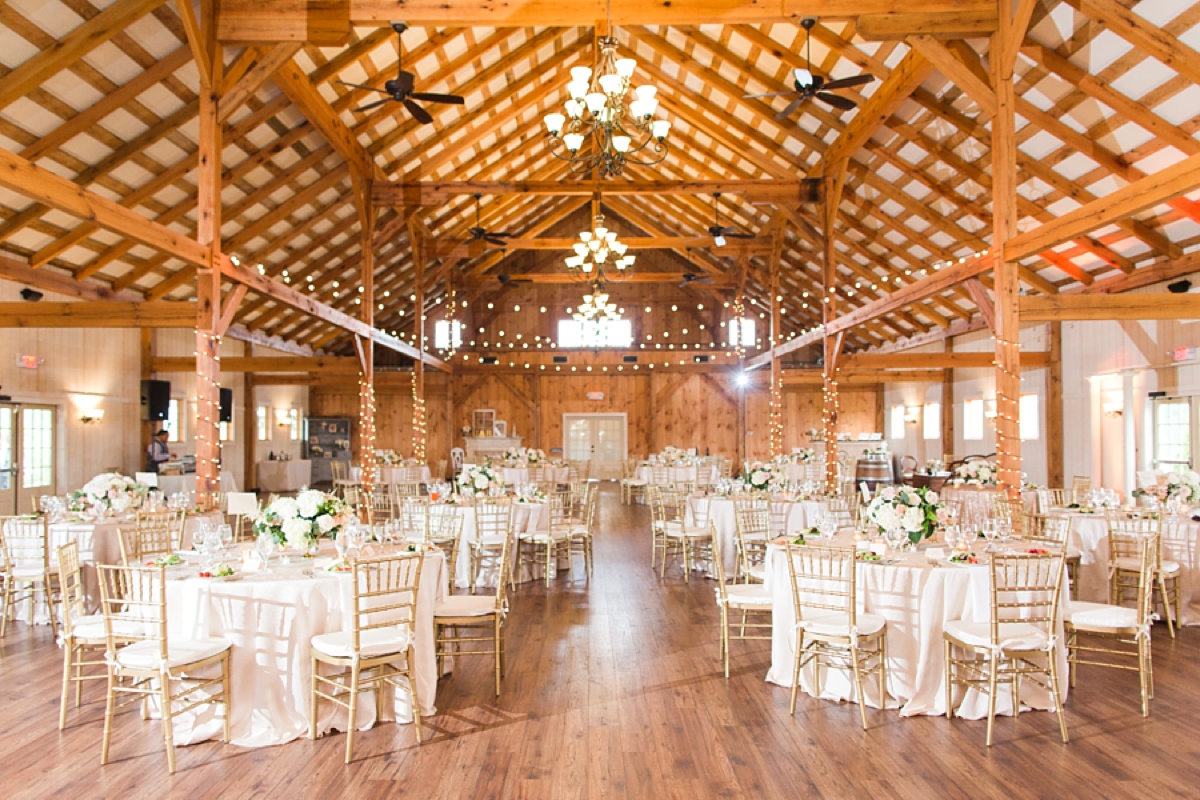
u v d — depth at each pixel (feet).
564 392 62.80
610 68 17.74
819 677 13.55
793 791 10.14
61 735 12.03
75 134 22.61
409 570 12.35
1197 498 21.29
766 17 21.09
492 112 36.45
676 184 35.19
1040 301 22.27
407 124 33.17
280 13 20.94
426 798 10.02
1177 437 29.60
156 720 12.64
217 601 12.00
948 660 12.60
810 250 44.73
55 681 14.51
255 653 12.00
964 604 12.93
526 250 62.90
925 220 33.88
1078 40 20.72
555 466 45.68
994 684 11.62
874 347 59.11
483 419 62.44
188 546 20.16
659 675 14.76
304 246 38.19
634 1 20.90
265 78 21.26
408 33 26.32
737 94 31.78
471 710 13.06
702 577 23.97
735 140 36.83
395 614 12.67
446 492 26.89
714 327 62.80
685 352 62.18
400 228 37.86
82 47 19.75
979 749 11.37
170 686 11.67
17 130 21.71
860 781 10.39
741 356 56.90
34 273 28.37
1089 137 23.84
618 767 10.87
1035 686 13.00
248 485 51.93
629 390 62.80
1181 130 21.44
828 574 13.55
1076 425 35.78
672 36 30.81
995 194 21.47
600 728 12.24
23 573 17.63
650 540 31.27
